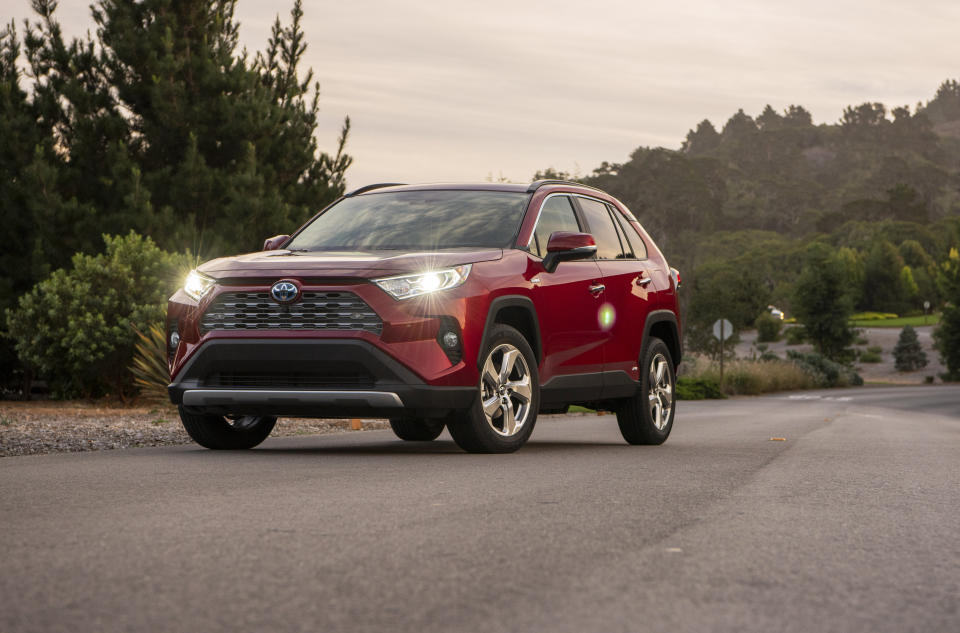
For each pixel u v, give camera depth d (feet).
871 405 98.78
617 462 20.21
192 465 18.60
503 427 21.68
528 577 9.42
